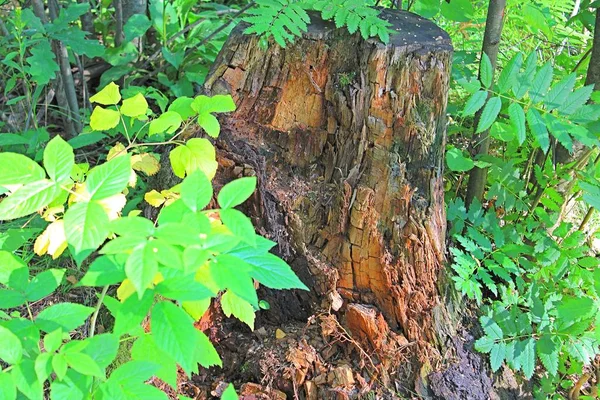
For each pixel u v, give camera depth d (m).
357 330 2.23
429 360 2.23
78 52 2.94
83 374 1.20
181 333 1.13
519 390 2.35
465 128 2.83
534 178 2.78
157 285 1.20
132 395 1.19
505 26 3.19
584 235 2.60
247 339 2.29
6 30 3.12
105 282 1.17
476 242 2.54
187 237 1.14
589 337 2.28
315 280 2.26
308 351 2.20
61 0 3.64
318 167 2.28
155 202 1.82
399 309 2.23
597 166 2.47
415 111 2.14
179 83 3.51
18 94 3.45
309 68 2.21
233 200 1.25
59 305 1.30
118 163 1.27
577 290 2.49
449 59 2.15
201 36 3.59
